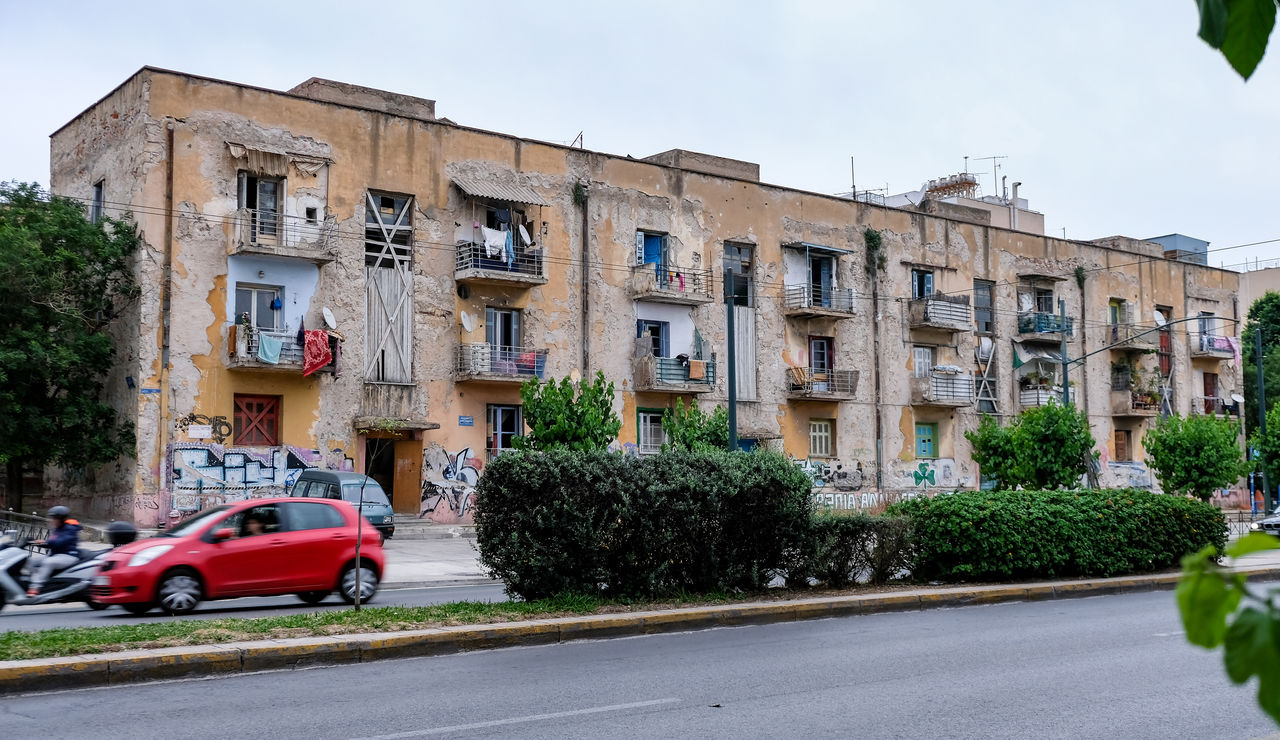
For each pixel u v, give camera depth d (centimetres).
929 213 4644
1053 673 1017
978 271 4697
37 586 1526
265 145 3030
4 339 2691
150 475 2803
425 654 1115
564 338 3556
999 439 3139
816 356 4200
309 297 3083
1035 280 4900
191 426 2862
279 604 1636
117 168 2992
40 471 3259
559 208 3584
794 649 1156
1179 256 5859
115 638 1038
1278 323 6594
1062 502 1842
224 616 1442
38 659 941
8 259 2656
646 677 984
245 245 2919
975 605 1592
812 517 1579
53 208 2833
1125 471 5072
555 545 1373
